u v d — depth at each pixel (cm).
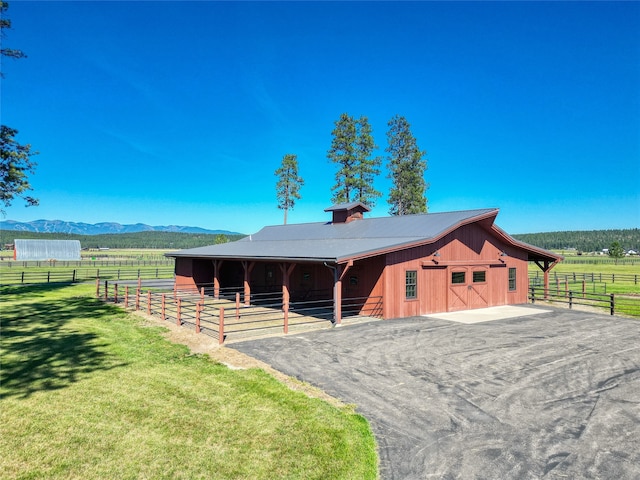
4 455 557
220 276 2494
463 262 1800
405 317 1585
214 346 1111
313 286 1942
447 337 1221
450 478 496
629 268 5275
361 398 744
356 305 1598
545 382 832
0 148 2561
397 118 4588
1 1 2305
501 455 548
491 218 1838
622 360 991
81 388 805
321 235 2169
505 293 1991
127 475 509
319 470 514
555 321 1508
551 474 504
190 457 549
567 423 646
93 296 2256
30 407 715
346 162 4262
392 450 562
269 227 2803
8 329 1361
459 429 624
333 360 975
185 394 767
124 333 1290
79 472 516
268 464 529
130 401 737
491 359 991
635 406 714
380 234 1867
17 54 2403
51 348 1108
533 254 2142
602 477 498
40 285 2897
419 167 4544
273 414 675
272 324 1414
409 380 838
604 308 1873
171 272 4272
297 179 4991
